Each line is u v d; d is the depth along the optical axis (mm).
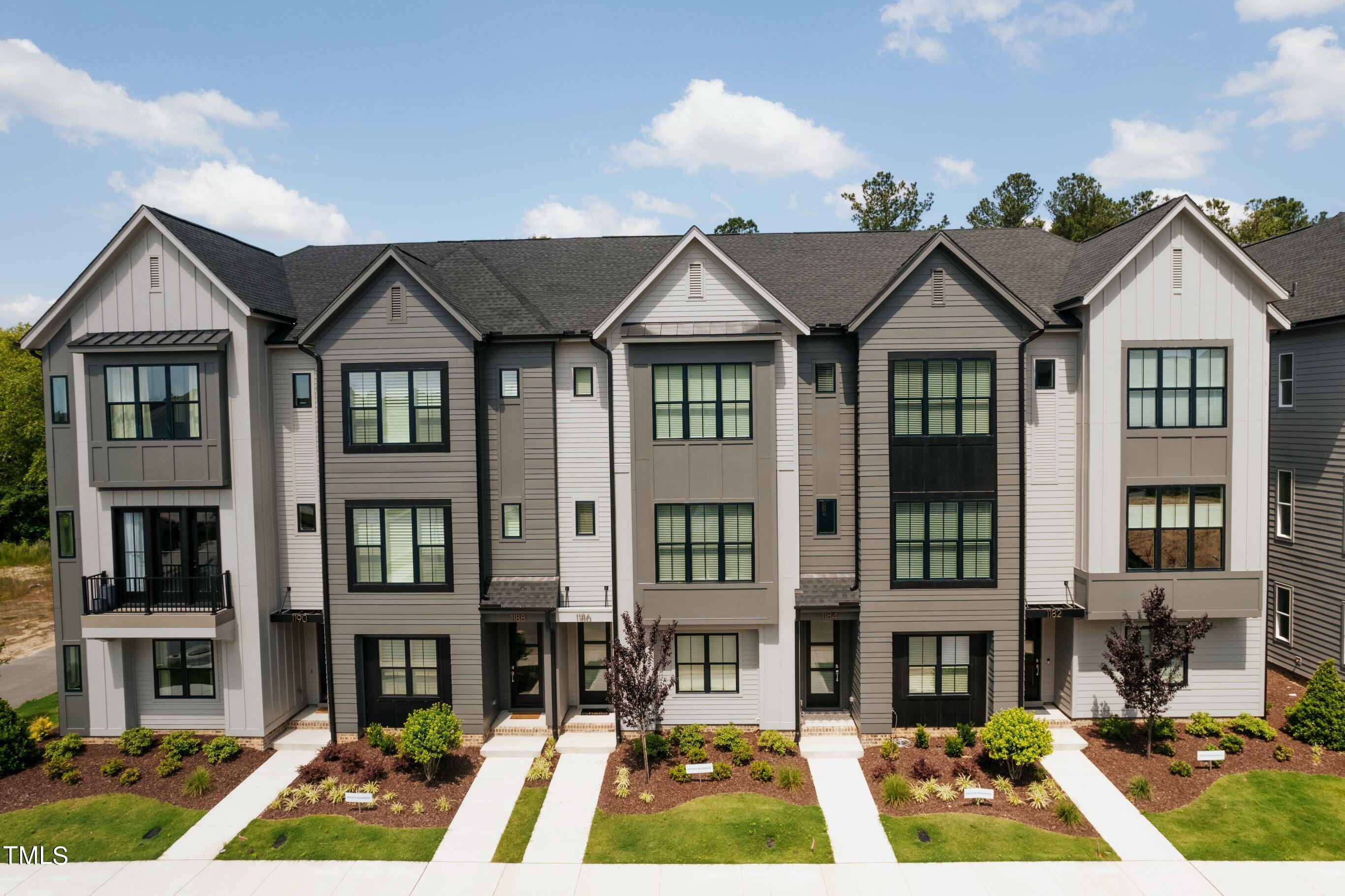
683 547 18000
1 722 17094
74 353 17766
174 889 12844
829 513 18578
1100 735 17812
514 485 18609
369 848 13953
